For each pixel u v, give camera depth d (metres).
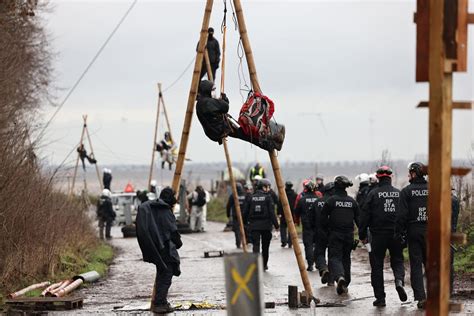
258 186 44.41
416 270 28.27
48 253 38.34
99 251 55.72
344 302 30.73
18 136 37.72
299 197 43.53
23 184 36.72
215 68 36.16
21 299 30.58
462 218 41.88
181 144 29.20
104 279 41.50
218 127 28.08
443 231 15.10
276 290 35.34
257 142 28.42
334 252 33.62
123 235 77.62
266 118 28.20
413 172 28.17
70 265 41.44
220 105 27.94
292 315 27.33
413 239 28.12
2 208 35.12
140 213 28.80
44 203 38.84
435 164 15.05
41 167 41.06
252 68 28.31
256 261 14.96
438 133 14.98
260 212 44.00
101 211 74.81
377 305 29.47
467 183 43.03
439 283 15.10
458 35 14.99
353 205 33.84
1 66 41.41
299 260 29.34
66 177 45.97
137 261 52.09
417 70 15.30
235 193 36.50
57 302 30.20
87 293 35.84
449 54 14.95
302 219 43.41
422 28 15.23
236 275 14.97
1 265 34.88
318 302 29.77
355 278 39.44
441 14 14.87
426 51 15.20
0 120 37.88
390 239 29.34
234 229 59.12
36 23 61.84
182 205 81.62
